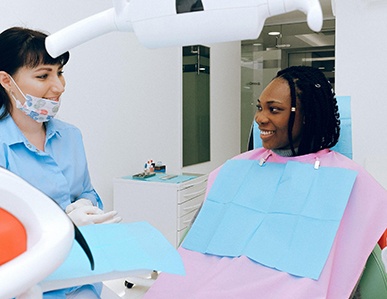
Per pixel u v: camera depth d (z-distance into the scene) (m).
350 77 2.64
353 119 2.65
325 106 1.13
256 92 5.41
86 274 0.46
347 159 1.16
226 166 1.29
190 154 4.09
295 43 5.21
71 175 1.19
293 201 1.08
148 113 3.43
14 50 1.00
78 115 2.69
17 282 0.31
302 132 1.13
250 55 5.39
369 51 2.58
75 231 0.41
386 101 2.57
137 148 3.30
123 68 3.10
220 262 1.08
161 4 0.44
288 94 1.10
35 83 1.02
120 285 2.46
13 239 0.34
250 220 1.12
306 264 0.97
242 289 0.98
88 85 2.77
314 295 0.93
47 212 0.36
